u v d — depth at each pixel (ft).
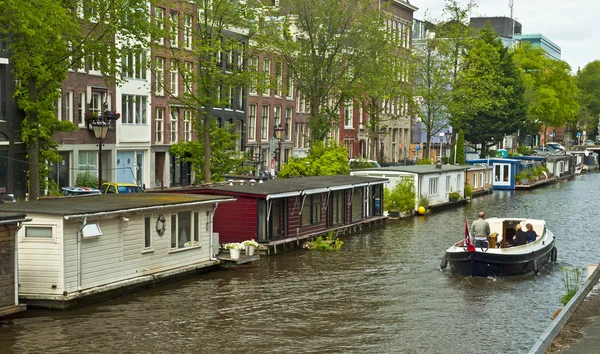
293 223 118.83
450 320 76.79
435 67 233.96
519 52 375.45
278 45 168.66
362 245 123.24
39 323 70.38
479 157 305.73
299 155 236.84
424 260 109.70
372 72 175.83
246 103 206.59
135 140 169.37
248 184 118.32
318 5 171.22
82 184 150.92
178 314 75.97
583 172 384.06
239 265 100.94
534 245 103.24
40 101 108.37
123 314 74.79
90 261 77.15
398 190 168.04
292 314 77.77
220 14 135.74
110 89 162.30
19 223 70.54
